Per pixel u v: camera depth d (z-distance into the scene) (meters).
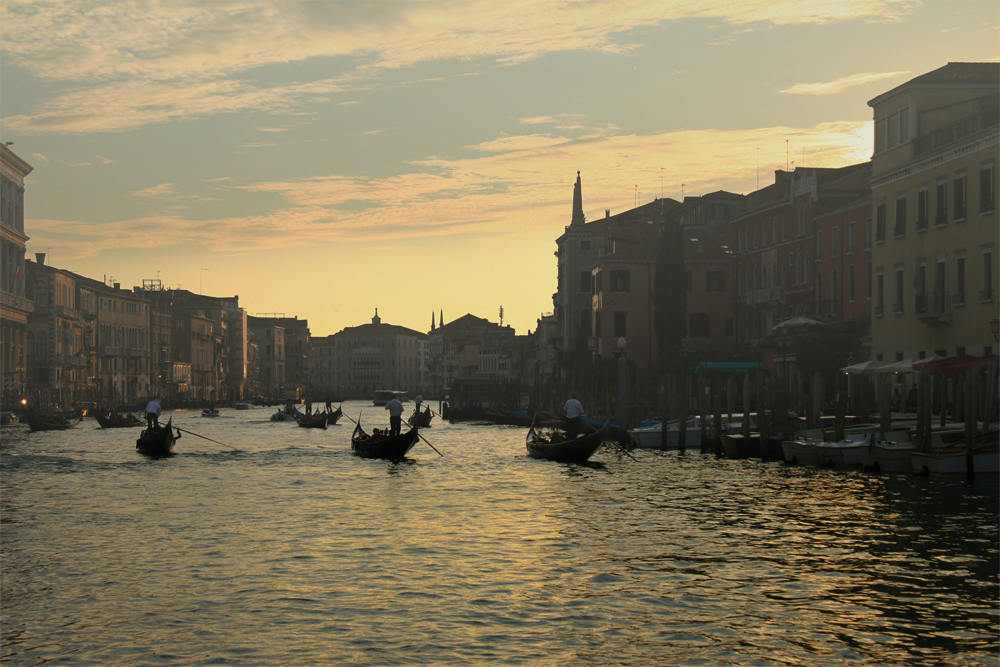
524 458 41.66
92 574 17.06
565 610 14.70
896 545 19.50
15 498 27.53
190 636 13.48
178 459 42.16
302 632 13.64
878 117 47.69
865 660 12.52
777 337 57.12
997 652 12.82
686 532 21.12
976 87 44.69
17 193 87.31
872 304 48.22
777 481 30.02
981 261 39.44
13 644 13.16
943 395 33.19
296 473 35.25
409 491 29.08
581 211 105.69
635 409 49.59
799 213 61.66
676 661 12.47
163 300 141.12
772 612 14.61
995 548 19.16
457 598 15.38
